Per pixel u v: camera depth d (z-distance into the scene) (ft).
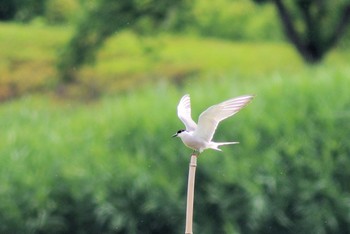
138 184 62.44
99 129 66.95
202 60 131.23
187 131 24.89
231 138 64.39
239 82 73.20
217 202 61.98
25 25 138.72
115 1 109.81
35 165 64.44
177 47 137.80
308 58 111.55
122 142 65.72
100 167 63.41
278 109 65.92
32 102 110.52
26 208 62.90
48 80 115.44
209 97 69.82
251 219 61.41
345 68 71.00
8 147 65.98
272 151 62.85
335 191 62.28
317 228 61.82
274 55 136.87
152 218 62.59
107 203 62.23
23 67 122.93
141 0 110.11
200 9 146.72
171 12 110.22
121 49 133.69
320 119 64.59
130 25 111.34
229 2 152.97
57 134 68.18
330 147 63.10
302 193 62.08
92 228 63.05
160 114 66.18
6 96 113.70
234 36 147.84
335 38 110.93
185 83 119.85
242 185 61.93
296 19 117.19
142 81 121.49
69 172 63.31
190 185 27.71
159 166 63.41
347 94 66.33
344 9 109.91
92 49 112.27
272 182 61.87
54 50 129.90
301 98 66.59
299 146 63.10
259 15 150.00
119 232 62.85
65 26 137.18
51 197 63.26
